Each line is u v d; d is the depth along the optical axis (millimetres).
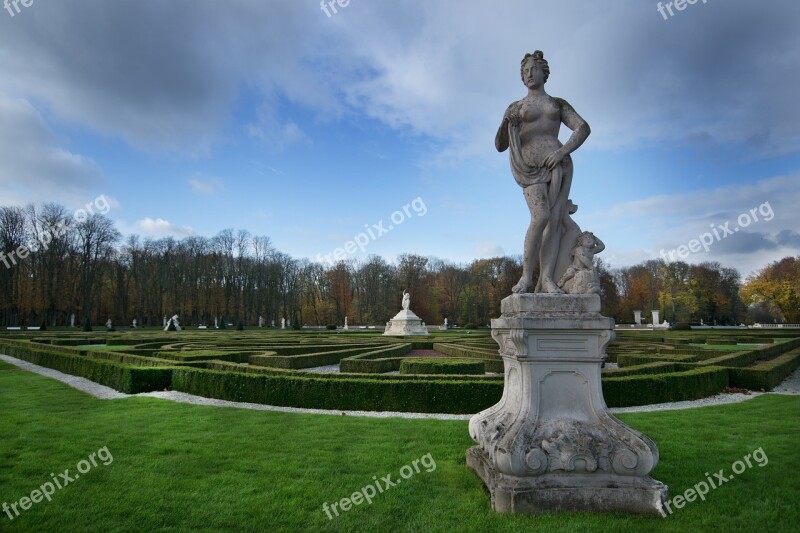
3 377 17078
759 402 11953
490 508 5086
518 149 6195
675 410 10898
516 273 69562
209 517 4973
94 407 11016
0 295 51250
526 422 5359
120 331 53906
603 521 4684
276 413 10570
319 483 5895
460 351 22703
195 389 13359
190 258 72688
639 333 44844
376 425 9141
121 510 5145
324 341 28156
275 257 77625
